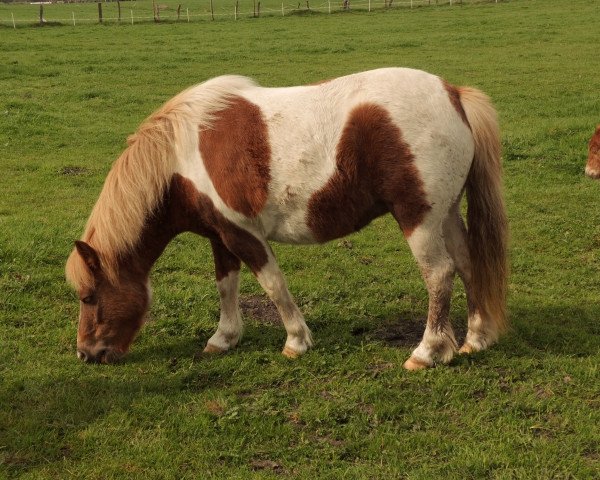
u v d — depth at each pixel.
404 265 6.76
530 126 12.30
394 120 4.19
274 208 4.48
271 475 3.57
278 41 25.88
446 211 4.35
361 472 3.57
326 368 4.70
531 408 4.12
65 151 11.73
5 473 3.60
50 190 9.48
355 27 29.47
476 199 4.57
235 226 4.58
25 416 4.11
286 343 4.95
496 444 3.78
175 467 3.66
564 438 3.80
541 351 4.84
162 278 6.43
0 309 5.67
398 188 4.25
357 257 7.03
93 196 9.23
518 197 8.70
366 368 4.70
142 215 4.66
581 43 22.59
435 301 4.50
